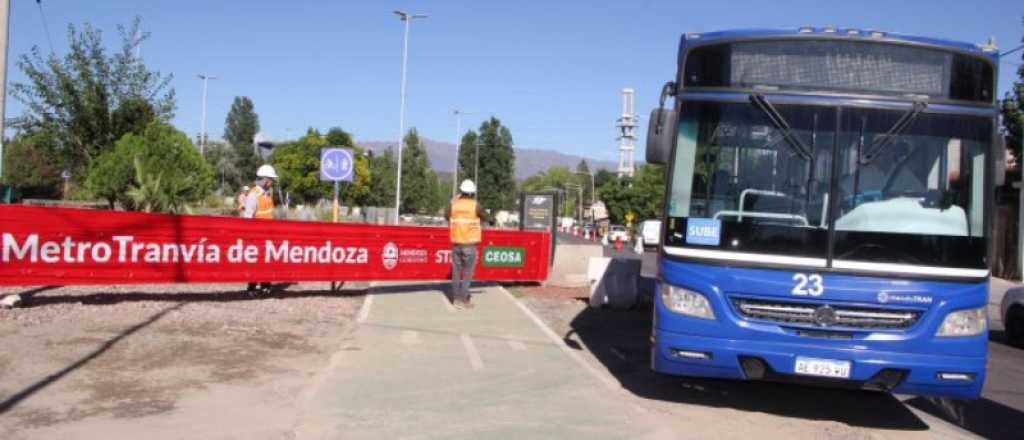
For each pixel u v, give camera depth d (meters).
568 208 156.50
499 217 101.62
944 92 6.68
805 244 6.48
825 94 6.68
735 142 6.75
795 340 6.37
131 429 5.77
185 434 5.73
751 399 7.95
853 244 6.44
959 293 6.35
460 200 13.20
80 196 26.88
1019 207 29.94
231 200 51.66
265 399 6.77
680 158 6.87
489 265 16.50
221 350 8.53
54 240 9.90
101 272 10.28
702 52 6.96
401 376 7.93
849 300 6.36
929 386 6.33
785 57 6.78
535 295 16.05
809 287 6.40
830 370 6.33
